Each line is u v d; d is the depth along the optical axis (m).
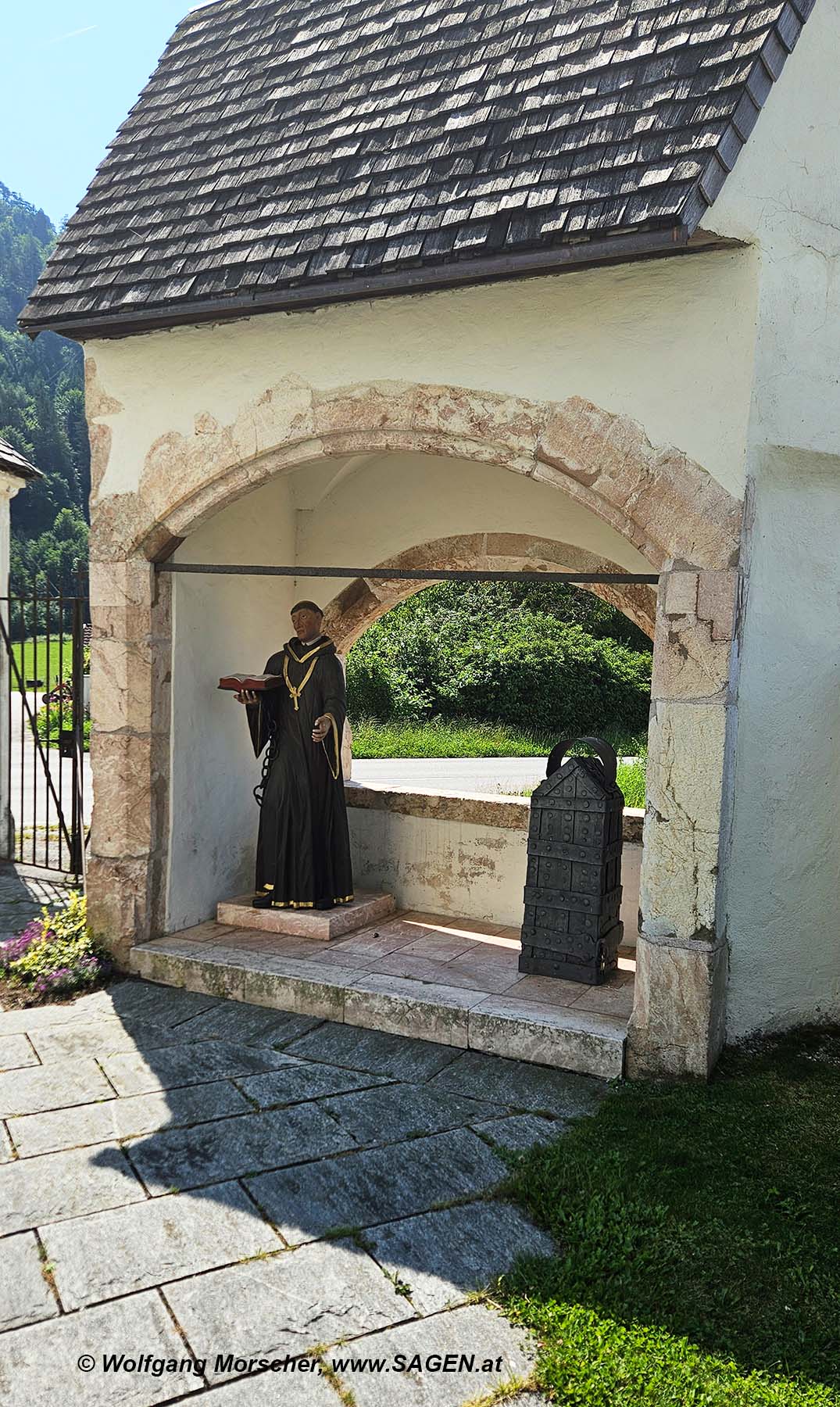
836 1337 3.00
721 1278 3.24
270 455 5.42
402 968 5.55
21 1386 2.79
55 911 7.41
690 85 4.24
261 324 5.32
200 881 6.38
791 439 4.60
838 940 5.25
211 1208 3.60
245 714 6.73
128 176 6.08
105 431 5.84
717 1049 4.71
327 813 6.32
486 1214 3.59
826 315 4.81
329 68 5.80
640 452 4.46
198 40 6.73
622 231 3.97
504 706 25.39
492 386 4.75
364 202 4.89
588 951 5.32
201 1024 5.21
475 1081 4.59
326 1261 3.32
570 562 6.68
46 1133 4.10
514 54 5.01
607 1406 2.74
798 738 5.00
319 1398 2.76
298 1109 4.32
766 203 4.36
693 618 4.41
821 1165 3.88
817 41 4.70
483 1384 2.82
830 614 5.11
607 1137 4.07
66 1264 3.28
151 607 5.87
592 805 5.29
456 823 6.64
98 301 5.46
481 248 4.29
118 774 5.91
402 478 6.97
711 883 4.43
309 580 7.22
